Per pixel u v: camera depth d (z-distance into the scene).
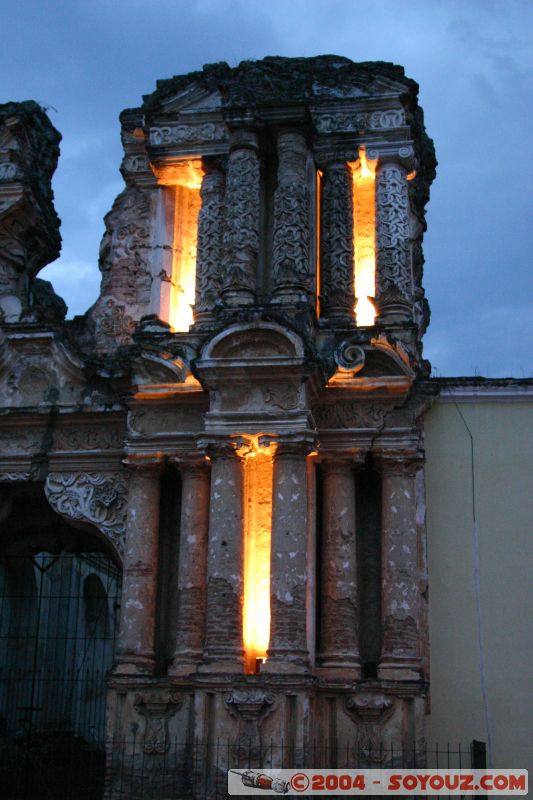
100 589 31.03
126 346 19.88
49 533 21.56
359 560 18.09
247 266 18.67
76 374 19.50
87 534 21.34
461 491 18.52
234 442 17.11
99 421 19.34
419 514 18.12
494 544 18.20
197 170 20.34
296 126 19.30
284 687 15.71
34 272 22.50
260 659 16.66
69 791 17.91
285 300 18.05
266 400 17.23
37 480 19.30
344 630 17.16
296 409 17.08
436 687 17.53
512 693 17.41
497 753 17.14
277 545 16.61
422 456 17.89
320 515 18.12
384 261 19.19
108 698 17.12
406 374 17.98
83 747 22.92
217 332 17.30
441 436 18.83
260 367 17.09
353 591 17.44
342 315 18.92
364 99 20.08
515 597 17.91
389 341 18.05
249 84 20.02
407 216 19.59
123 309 20.88
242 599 16.70
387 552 17.45
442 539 18.28
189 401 18.28
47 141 22.73
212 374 17.28
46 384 19.67
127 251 21.20
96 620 30.86
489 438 18.77
